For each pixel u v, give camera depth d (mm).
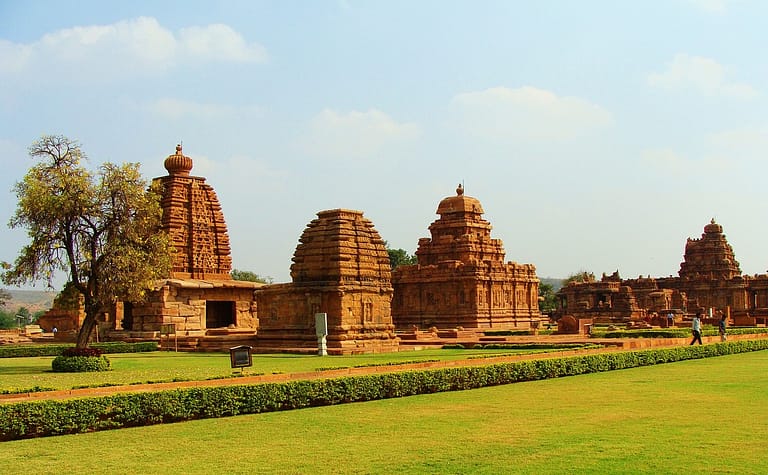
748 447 16531
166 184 67938
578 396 25422
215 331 63156
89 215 38156
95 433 19531
